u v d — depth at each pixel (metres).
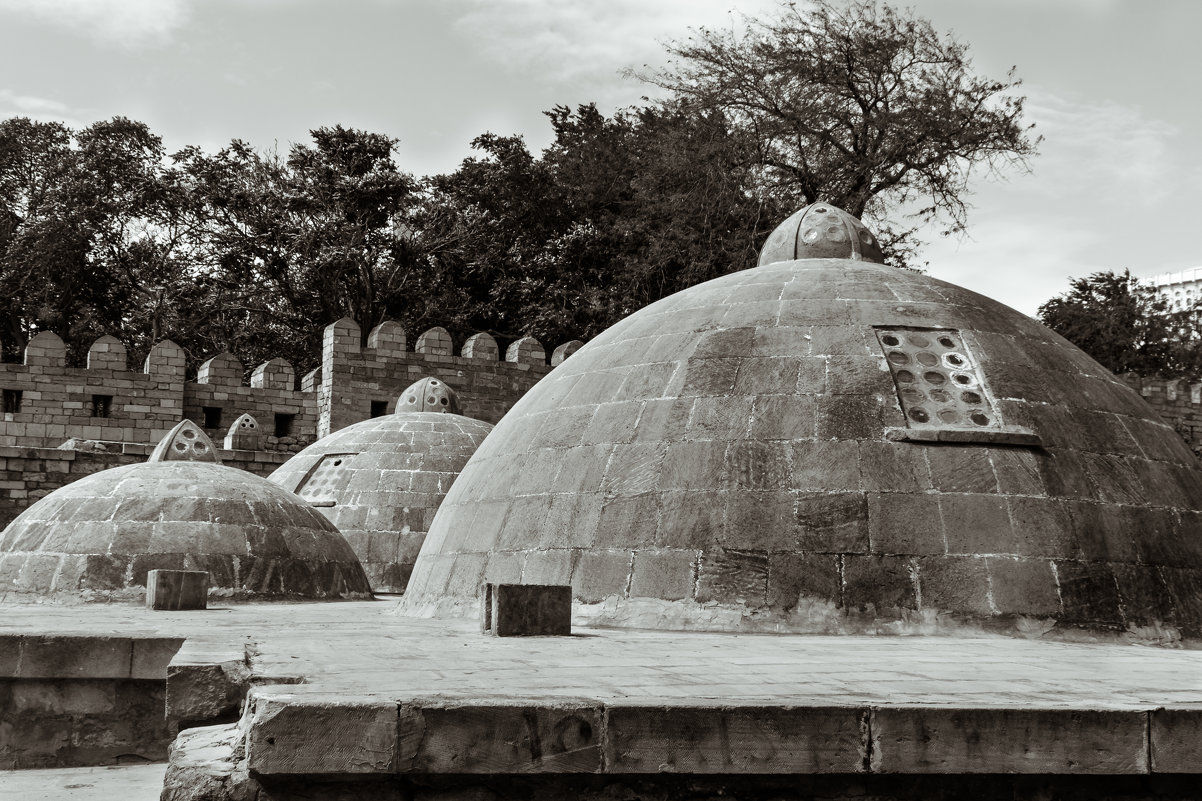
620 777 6.59
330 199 58.94
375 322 59.75
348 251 56.53
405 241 58.75
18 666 11.98
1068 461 13.48
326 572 21.58
